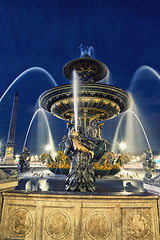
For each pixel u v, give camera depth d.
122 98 7.38
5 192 3.02
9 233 2.85
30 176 7.11
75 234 2.71
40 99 7.73
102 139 6.99
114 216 2.77
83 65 8.84
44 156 7.14
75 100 6.91
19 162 8.90
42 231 2.77
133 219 2.77
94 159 6.59
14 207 2.95
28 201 2.92
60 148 7.12
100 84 6.35
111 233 2.71
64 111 7.97
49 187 4.57
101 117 8.48
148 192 3.15
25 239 2.79
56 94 7.03
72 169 4.23
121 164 7.20
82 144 4.39
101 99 6.92
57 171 6.94
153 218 2.79
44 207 2.86
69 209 2.82
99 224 2.74
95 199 2.82
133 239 2.69
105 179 6.23
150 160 8.48
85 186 4.00
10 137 21.03
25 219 2.87
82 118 7.51
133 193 3.03
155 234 2.73
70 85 6.48
